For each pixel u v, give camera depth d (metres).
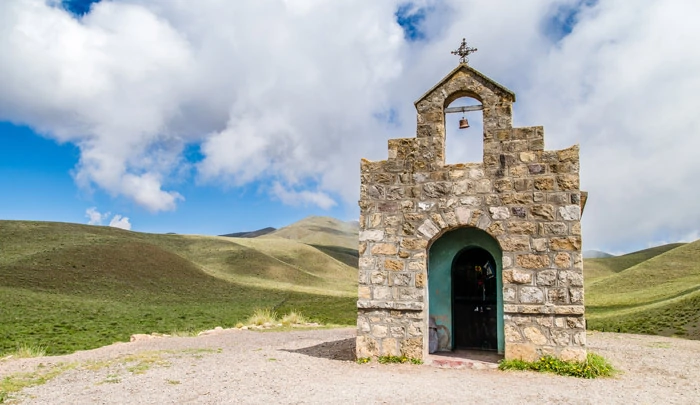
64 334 33.88
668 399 10.09
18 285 57.94
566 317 12.90
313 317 50.31
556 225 13.35
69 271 69.38
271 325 28.03
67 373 12.51
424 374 12.45
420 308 14.05
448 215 14.34
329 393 10.16
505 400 9.55
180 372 12.53
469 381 11.48
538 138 13.95
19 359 15.51
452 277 15.66
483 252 15.67
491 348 15.27
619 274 90.75
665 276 80.00
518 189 13.86
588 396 10.06
